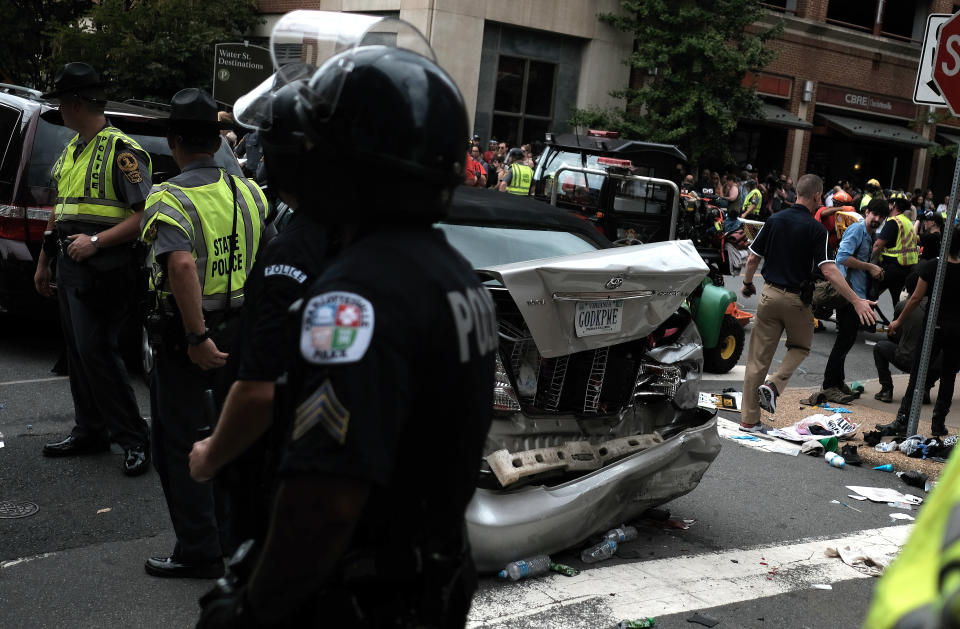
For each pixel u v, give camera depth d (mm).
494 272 3711
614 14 22172
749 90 21812
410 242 1613
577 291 3840
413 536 1582
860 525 5152
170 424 3670
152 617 3502
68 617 3459
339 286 1517
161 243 3498
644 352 4410
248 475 2049
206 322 3633
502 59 21219
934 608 875
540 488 3902
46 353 7602
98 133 4766
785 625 3805
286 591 1495
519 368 4133
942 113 28469
